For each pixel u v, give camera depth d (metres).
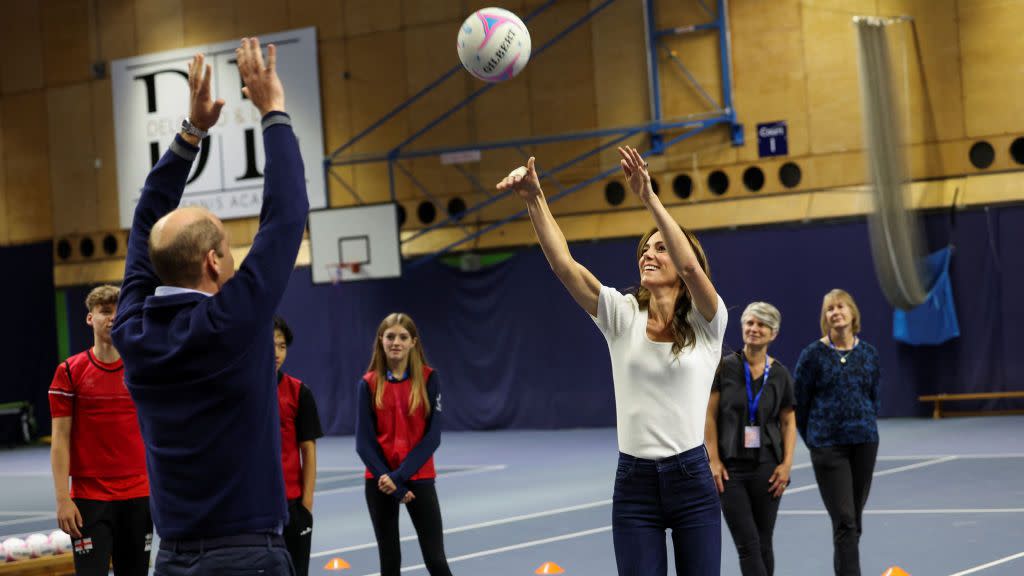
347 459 18.58
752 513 6.23
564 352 21.41
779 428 6.36
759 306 6.32
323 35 23.58
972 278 18.92
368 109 23.33
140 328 3.13
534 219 4.30
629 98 21.38
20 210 26.20
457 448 19.08
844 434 6.64
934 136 19.41
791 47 20.27
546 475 14.61
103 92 25.38
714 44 20.69
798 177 20.23
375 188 23.28
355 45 23.38
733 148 20.59
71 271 25.66
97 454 5.89
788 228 19.97
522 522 10.77
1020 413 18.56
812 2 20.14
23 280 26.30
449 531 10.52
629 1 21.30
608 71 21.52
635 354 4.27
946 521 9.37
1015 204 18.69
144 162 25.02
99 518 5.88
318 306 23.16
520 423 21.72
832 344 6.77
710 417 6.25
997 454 13.61
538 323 21.61
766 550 6.25
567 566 8.47
